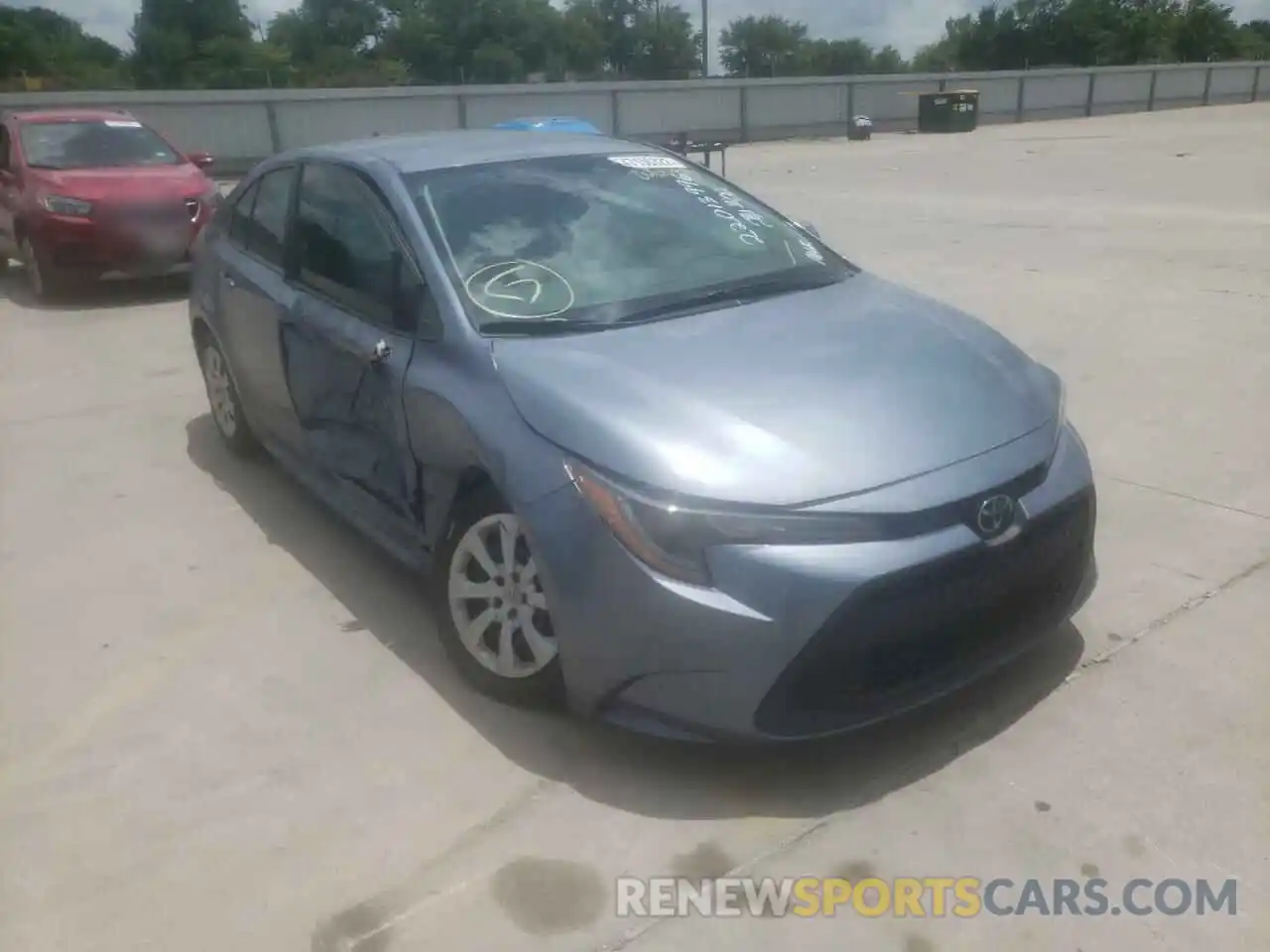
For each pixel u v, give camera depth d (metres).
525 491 3.13
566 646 3.08
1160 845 2.79
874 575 2.80
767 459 2.93
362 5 73.25
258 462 5.73
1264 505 4.67
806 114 34.22
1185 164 19.25
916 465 2.97
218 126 25.95
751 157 25.38
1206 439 5.42
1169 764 3.07
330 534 4.84
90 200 9.47
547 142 4.64
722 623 2.81
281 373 4.67
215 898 2.76
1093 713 3.30
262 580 4.41
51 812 3.10
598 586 2.96
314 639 3.95
